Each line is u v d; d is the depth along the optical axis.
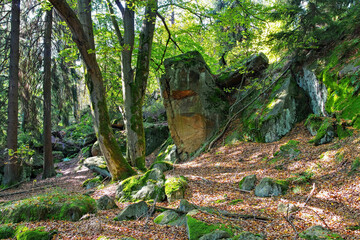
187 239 4.38
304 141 9.23
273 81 12.73
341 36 10.58
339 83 9.10
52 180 14.56
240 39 16.02
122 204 7.36
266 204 5.88
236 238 3.88
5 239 4.69
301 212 5.13
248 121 12.20
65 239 4.43
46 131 15.48
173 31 14.98
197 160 11.80
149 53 12.21
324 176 6.48
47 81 14.98
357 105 7.89
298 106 11.18
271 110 11.38
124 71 12.09
